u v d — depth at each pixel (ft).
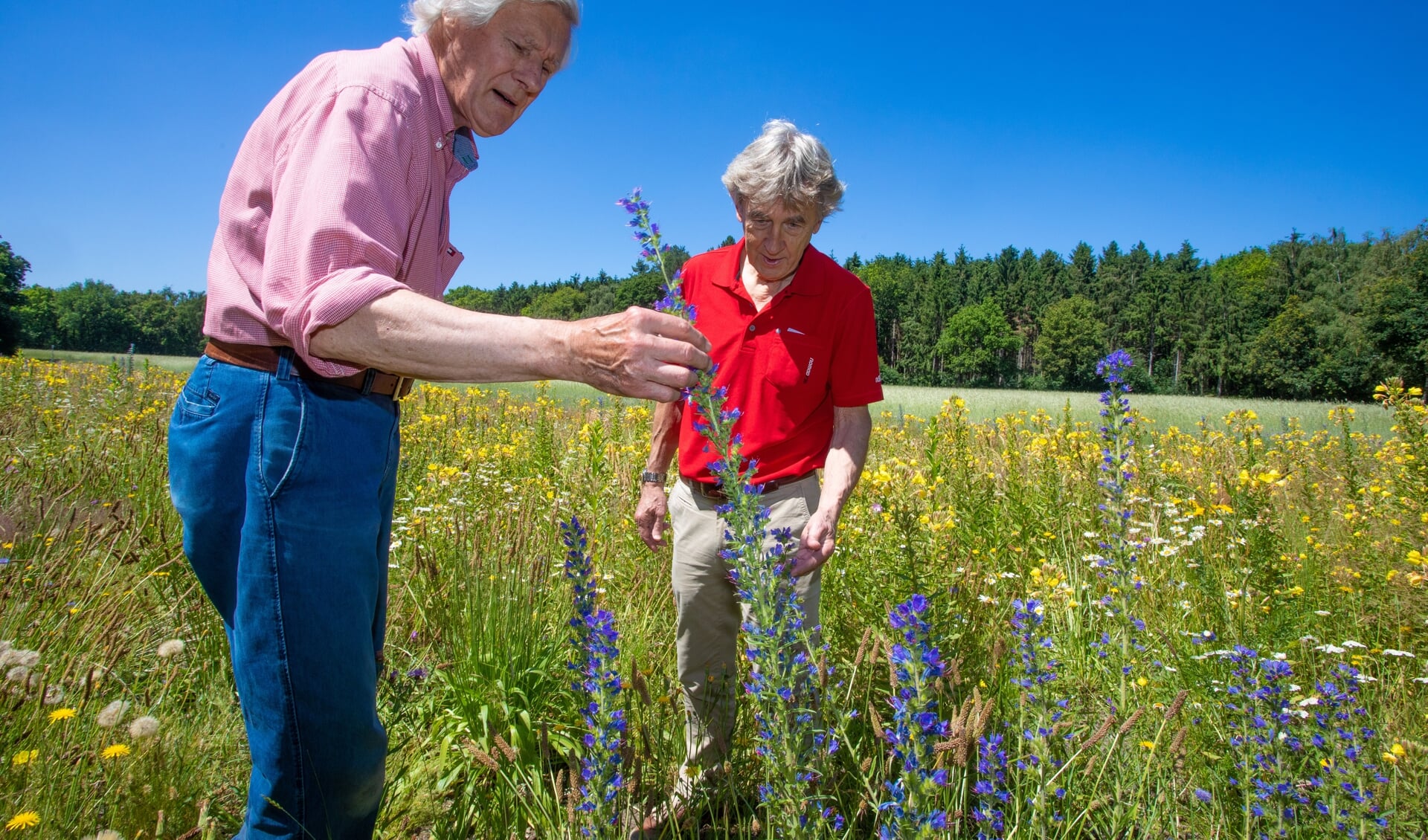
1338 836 6.57
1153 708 8.72
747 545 6.23
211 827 6.74
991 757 6.16
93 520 12.66
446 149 6.02
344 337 4.64
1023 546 13.66
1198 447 23.97
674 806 7.66
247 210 5.36
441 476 17.04
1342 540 15.70
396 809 8.02
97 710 8.01
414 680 8.31
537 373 4.73
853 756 6.60
